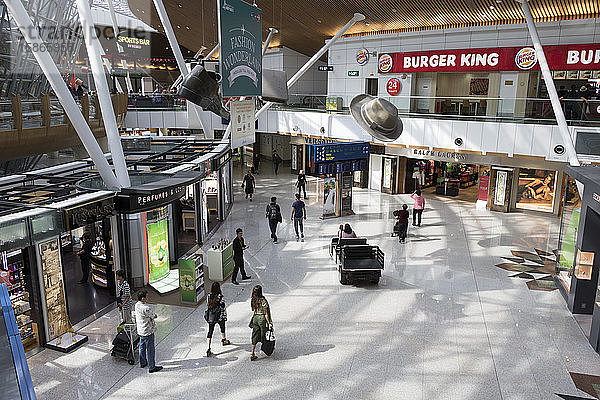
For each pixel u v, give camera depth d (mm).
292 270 12742
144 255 11602
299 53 31844
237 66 11156
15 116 11055
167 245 12398
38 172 12648
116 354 8195
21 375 2840
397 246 14875
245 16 11312
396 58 23188
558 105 13492
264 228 16906
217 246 12242
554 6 16969
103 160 10242
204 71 11445
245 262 13391
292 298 10914
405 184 23328
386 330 9336
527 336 9117
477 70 20375
